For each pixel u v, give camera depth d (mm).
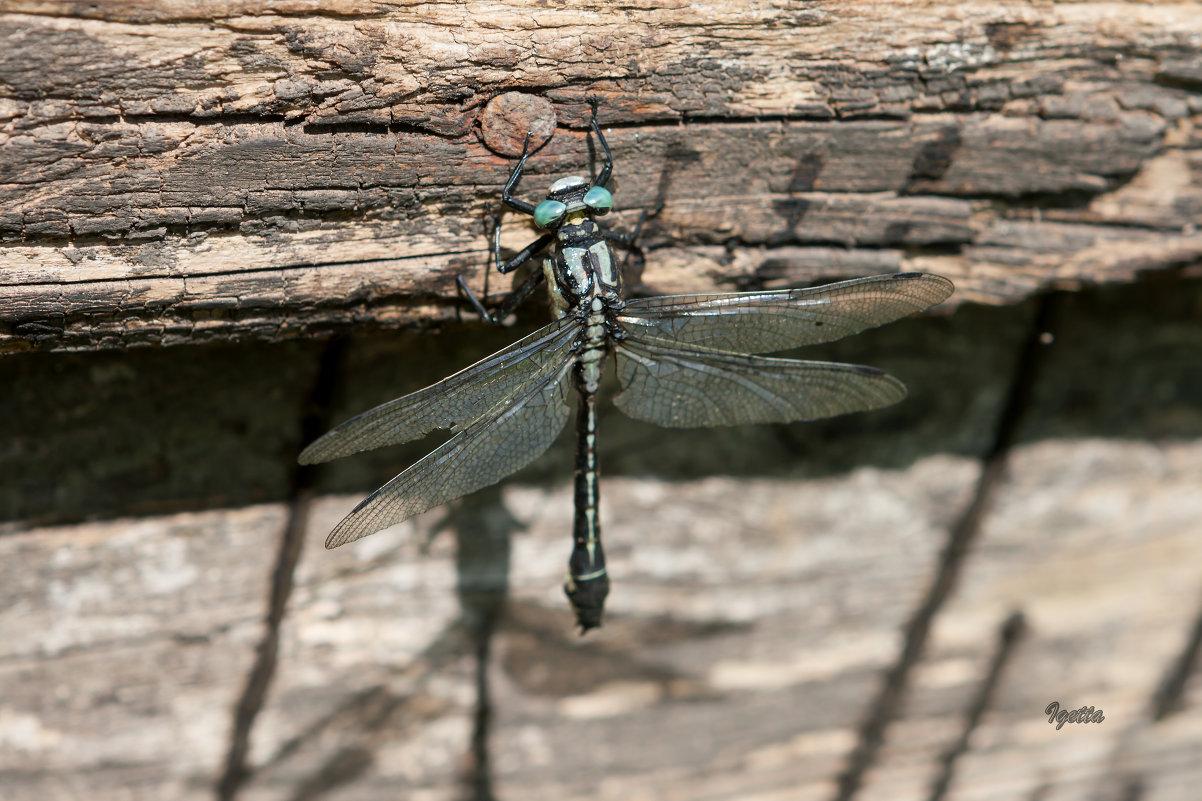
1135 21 729
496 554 749
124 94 710
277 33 712
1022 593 766
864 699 767
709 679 762
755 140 727
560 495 749
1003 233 734
